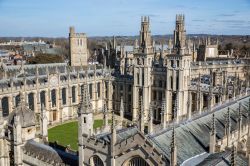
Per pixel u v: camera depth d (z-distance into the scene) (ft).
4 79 464.65
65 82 520.01
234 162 165.68
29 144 262.06
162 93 493.36
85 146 215.92
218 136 247.09
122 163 199.62
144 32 491.31
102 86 577.02
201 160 205.67
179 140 221.87
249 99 338.13
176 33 462.60
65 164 233.96
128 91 543.39
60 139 417.69
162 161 185.16
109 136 217.56
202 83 511.40
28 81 476.54
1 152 271.08
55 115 513.86
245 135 279.69
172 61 467.52
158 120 503.61
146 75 496.23
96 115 553.23
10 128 263.29
